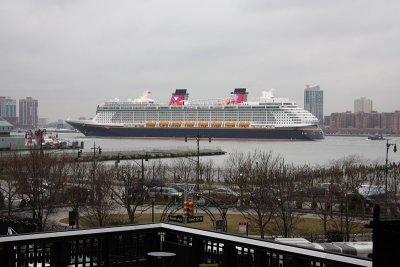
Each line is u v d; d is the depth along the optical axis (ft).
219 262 108.58
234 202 323.57
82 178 373.20
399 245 57.57
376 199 301.02
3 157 494.18
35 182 276.62
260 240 100.22
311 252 91.56
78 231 106.42
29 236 100.83
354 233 240.94
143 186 343.46
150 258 109.19
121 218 269.23
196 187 376.48
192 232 111.55
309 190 344.28
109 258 111.75
